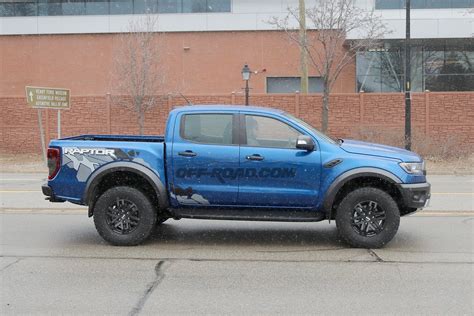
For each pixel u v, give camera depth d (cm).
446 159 2295
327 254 725
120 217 770
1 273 634
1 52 3825
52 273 635
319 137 756
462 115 2562
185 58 3728
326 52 2439
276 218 758
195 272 640
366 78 3556
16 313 502
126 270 648
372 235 750
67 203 1155
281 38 3653
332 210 764
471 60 3550
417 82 3578
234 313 502
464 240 802
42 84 3806
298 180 744
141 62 3072
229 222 955
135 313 502
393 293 560
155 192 784
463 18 3253
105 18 3731
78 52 3769
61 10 3781
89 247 764
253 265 671
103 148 768
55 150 777
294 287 581
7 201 1186
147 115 2766
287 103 2658
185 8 3722
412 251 738
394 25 3197
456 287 579
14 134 2781
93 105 2756
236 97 2703
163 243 791
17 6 3809
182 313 502
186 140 764
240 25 3684
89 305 524
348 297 547
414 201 743
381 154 755
